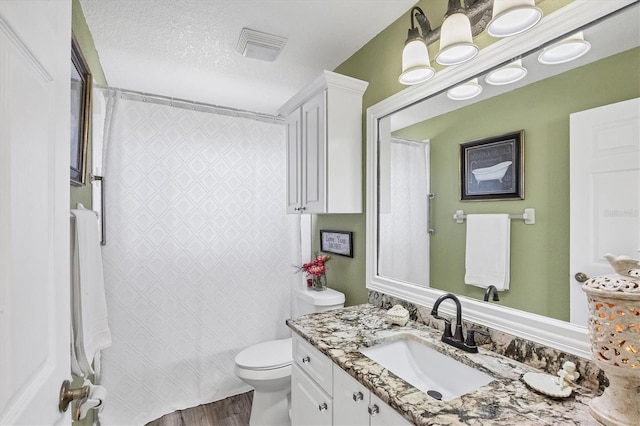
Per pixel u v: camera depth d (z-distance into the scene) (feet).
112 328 6.61
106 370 6.56
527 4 2.97
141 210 6.95
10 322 1.59
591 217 3.13
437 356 4.12
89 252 4.16
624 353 2.37
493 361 3.66
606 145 3.03
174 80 8.12
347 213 6.63
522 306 3.72
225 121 7.88
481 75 4.18
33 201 1.87
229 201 7.89
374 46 6.29
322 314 5.55
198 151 7.57
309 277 8.23
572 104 3.27
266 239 8.31
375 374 3.42
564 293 3.34
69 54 2.47
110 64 7.23
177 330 7.29
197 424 6.73
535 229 3.60
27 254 1.78
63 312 2.29
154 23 5.76
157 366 7.06
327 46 6.63
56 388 2.14
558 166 3.40
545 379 3.12
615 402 2.50
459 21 3.69
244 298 8.04
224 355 7.79
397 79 5.72
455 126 4.55
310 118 6.61
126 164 6.82
